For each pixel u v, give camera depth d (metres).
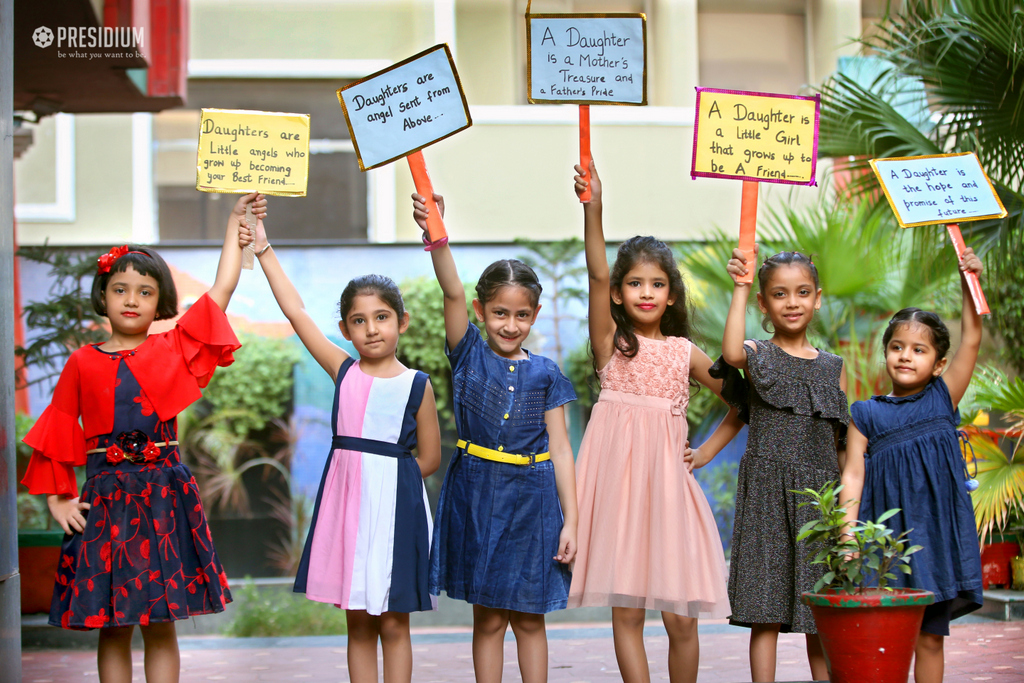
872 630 2.54
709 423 7.62
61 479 2.94
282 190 3.25
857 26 8.95
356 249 8.19
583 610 6.87
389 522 2.99
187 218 9.07
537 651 3.02
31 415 7.77
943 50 4.91
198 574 2.96
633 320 3.35
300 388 7.95
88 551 2.85
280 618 6.41
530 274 3.10
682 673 3.21
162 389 2.99
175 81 7.00
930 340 3.16
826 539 2.80
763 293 3.40
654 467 3.17
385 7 9.07
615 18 3.19
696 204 8.79
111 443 2.94
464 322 3.14
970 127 5.06
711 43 9.05
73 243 8.80
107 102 7.06
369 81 3.15
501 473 3.02
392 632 3.01
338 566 2.99
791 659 4.54
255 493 7.82
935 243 5.16
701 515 3.24
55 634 5.50
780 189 8.30
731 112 3.34
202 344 3.10
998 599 5.50
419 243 8.21
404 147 3.14
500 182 8.71
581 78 3.18
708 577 3.17
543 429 3.10
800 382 3.27
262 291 8.10
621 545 3.11
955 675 4.01
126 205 8.91
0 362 3.15
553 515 3.05
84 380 2.97
